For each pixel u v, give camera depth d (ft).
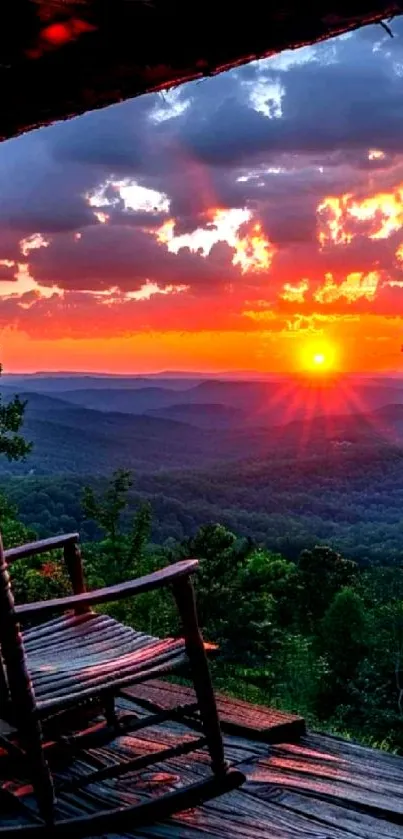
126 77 5.89
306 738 9.67
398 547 257.34
